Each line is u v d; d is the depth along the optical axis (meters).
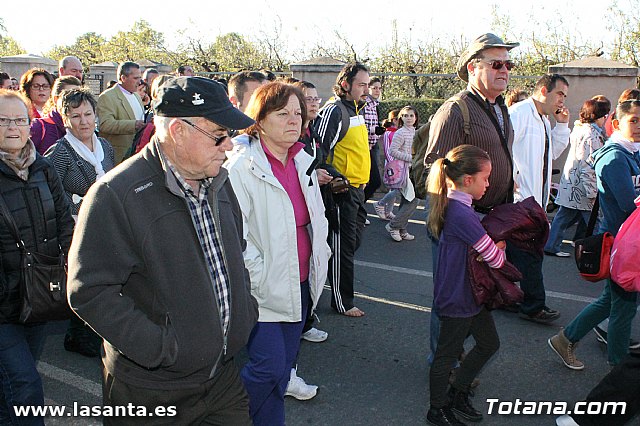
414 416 3.33
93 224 1.79
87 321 1.83
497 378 3.76
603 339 4.07
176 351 1.88
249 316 2.20
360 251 6.60
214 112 1.82
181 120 1.83
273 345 2.66
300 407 3.40
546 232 3.45
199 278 1.91
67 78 4.38
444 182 3.04
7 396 2.50
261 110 2.67
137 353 1.83
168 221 1.86
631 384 2.74
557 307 4.96
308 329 4.23
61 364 3.89
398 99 10.84
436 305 3.13
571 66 8.91
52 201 2.69
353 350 4.12
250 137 2.72
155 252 1.84
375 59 16.00
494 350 3.16
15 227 2.51
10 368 2.50
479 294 2.97
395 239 6.96
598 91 8.84
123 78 5.97
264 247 2.67
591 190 5.94
